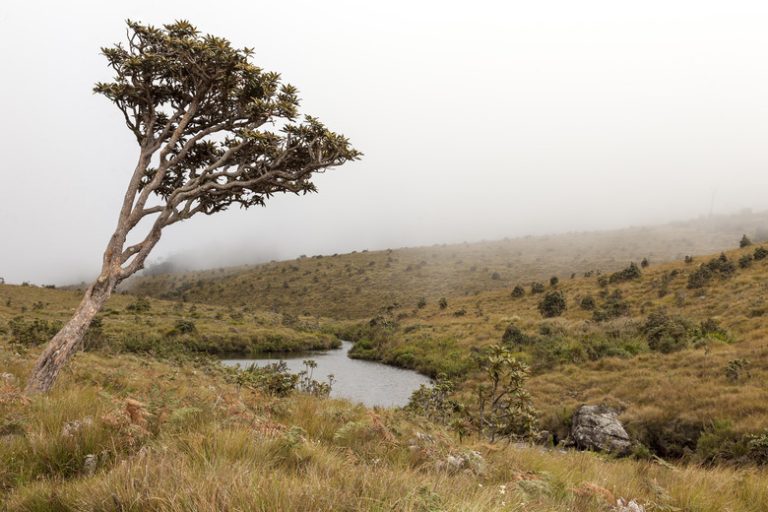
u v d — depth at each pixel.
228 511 2.88
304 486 3.32
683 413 19.14
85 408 6.86
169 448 4.55
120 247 10.75
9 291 85.44
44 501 3.59
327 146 12.41
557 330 44.97
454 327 61.62
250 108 11.56
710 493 6.11
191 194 11.68
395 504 3.25
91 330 34.12
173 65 10.72
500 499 3.67
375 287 138.75
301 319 103.44
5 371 11.46
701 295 50.25
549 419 22.22
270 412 8.43
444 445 7.23
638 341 35.19
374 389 36.88
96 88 10.84
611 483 6.24
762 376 21.44
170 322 67.50
